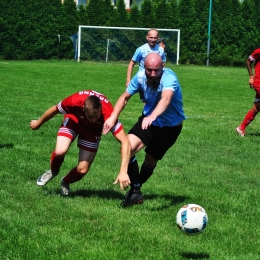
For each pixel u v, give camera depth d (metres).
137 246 4.96
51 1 35.91
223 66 37.25
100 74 26.41
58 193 6.59
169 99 5.40
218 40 37.31
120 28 36.00
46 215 5.73
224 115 14.47
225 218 5.91
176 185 7.27
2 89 18.23
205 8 36.91
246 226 5.67
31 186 6.84
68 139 6.17
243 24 37.16
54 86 20.19
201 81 25.09
